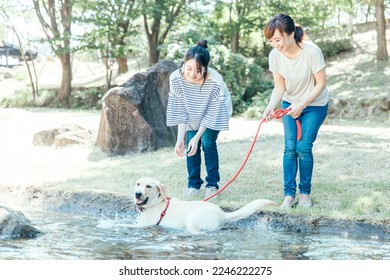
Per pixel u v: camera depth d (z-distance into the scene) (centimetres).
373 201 583
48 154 1018
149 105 1005
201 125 615
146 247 453
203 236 494
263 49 2317
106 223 558
